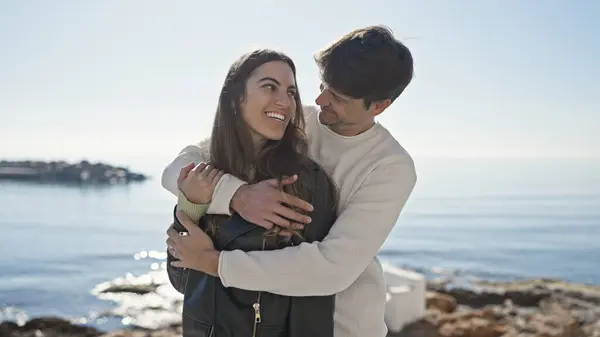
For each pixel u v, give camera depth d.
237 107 2.57
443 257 59.66
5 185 199.12
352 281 2.52
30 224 90.94
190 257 2.42
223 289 2.41
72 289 35.44
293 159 2.57
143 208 125.50
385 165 2.67
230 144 2.58
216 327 2.39
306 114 2.98
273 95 2.54
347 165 2.74
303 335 2.46
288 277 2.36
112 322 23.02
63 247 63.12
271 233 2.44
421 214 126.12
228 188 2.48
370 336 2.75
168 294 30.39
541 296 24.38
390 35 2.63
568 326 16.59
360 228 2.56
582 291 25.28
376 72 2.54
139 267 48.16
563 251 66.69
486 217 119.25
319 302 2.50
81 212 114.69
